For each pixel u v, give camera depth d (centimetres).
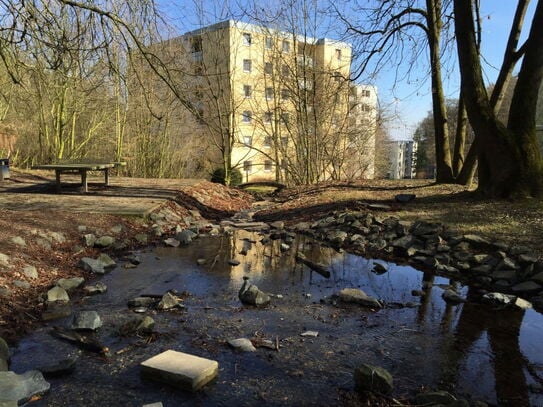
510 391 317
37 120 1788
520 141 850
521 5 1030
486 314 468
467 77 884
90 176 1709
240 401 296
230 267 647
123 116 1819
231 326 425
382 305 493
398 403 297
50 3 667
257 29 1864
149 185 1380
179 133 2048
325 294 530
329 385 319
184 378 309
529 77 834
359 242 782
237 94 2052
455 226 737
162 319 438
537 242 627
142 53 724
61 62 693
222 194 1498
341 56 2020
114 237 750
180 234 823
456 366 352
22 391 290
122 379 321
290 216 1077
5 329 391
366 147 2066
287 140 1995
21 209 822
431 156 3547
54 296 473
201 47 1781
